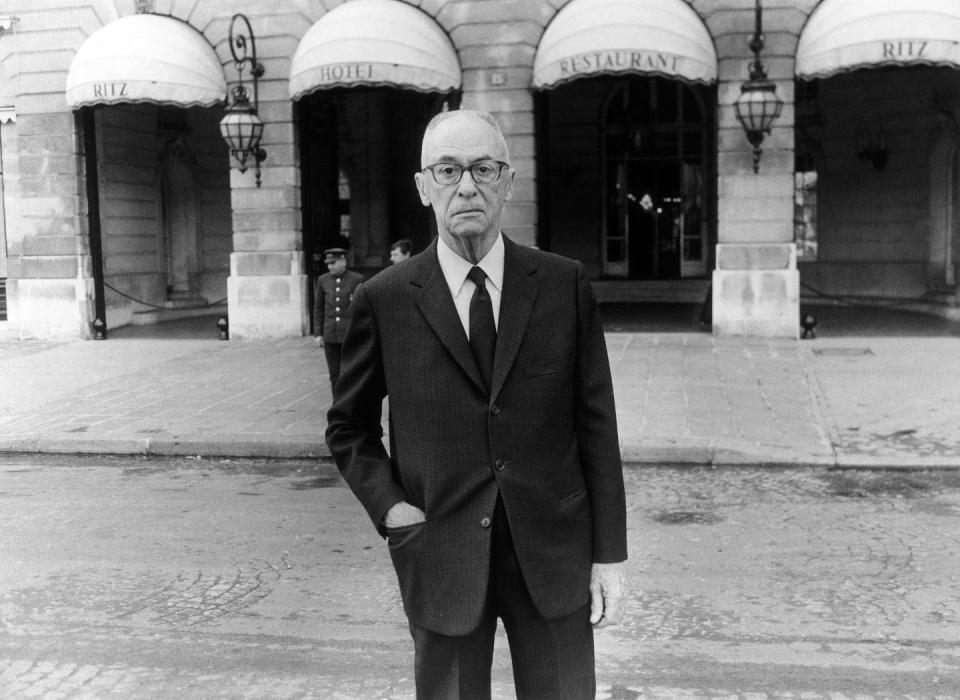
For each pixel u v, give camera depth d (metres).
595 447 3.21
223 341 18.41
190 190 24.73
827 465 9.85
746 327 17.05
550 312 3.15
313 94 18.92
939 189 21.84
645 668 5.17
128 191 22.38
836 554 7.07
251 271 18.48
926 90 21.97
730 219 17.03
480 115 3.10
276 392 13.47
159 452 11.00
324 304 11.88
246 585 6.57
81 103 18.09
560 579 3.11
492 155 3.05
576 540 3.18
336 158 20.33
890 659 5.25
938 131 21.75
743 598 6.18
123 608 6.16
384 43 16.69
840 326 18.92
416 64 16.80
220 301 24.86
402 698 4.89
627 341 16.61
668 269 25.25
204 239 25.09
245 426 11.59
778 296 16.91
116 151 21.92
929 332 17.72
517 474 3.09
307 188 18.72
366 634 5.72
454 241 3.13
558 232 25.58
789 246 16.88
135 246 22.67
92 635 5.73
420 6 17.75
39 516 8.42
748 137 16.53
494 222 3.10
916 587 6.35
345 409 3.27
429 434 3.12
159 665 5.32
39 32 18.94
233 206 18.48
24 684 5.10
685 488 9.15
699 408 11.84
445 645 3.14
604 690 4.91
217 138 24.84
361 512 8.46
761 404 12.02
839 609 5.98
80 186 19.19
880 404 11.96
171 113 23.84
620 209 25.34
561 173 25.38
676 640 5.54
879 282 23.38
